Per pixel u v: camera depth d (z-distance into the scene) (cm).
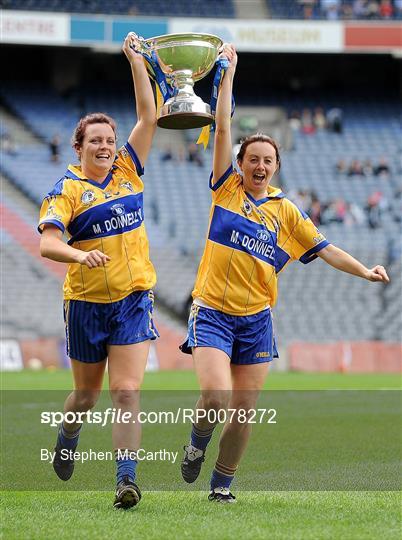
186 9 6975
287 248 1299
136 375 1218
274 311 5778
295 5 7088
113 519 1087
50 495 1299
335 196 6594
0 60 7006
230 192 1269
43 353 5044
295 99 7294
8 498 1268
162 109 1309
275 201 1284
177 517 1105
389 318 5797
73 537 976
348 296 5881
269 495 1302
